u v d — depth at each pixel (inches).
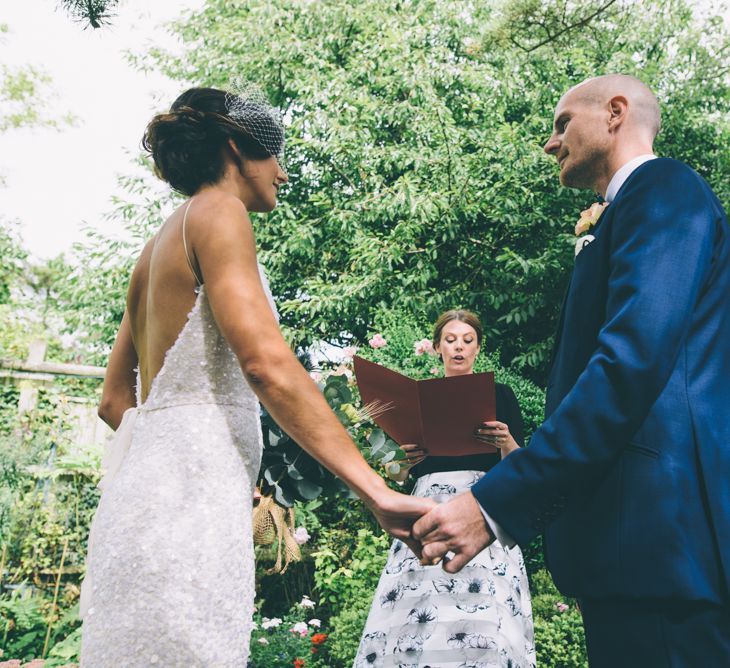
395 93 415.5
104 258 454.3
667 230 54.4
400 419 105.3
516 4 260.2
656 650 48.8
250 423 56.8
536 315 383.9
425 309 364.2
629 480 51.6
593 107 67.9
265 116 61.9
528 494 52.1
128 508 51.4
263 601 236.2
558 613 199.6
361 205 390.0
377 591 111.5
